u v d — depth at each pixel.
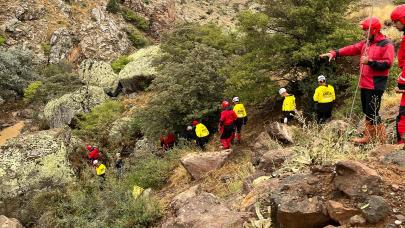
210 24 23.83
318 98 10.09
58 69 33.72
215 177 10.01
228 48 20.02
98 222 9.21
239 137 12.47
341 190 4.01
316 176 4.40
